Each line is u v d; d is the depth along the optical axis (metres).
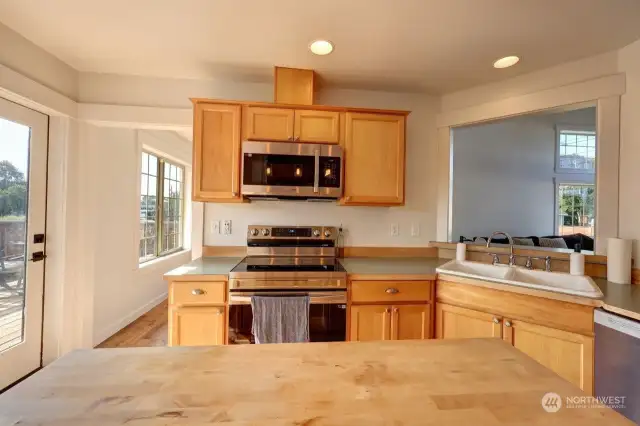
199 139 2.22
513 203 4.00
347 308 2.06
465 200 3.93
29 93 1.96
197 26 1.79
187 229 4.74
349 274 2.07
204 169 2.23
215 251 2.58
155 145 3.63
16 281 2.08
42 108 2.12
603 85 1.99
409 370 0.79
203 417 0.60
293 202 2.64
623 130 1.92
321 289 2.03
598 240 2.00
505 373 0.79
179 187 4.64
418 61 2.15
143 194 3.69
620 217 1.93
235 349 0.90
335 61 2.17
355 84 2.54
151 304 3.67
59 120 2.29
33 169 2.16
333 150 2.29
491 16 1.65
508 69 2.24
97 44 1.99
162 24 1.77
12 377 2.03
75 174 2.37
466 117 2.60
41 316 2.23
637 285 1.80
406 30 1.79
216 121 2.24
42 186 2.22
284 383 0.73
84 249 2.45
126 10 1.65
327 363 0.83
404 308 2.10
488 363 0.84
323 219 2.67
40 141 2.20
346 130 2.35
